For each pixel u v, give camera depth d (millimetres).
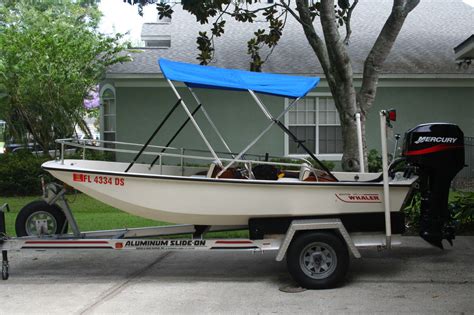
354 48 16094
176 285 6309
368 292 5922
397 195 6191
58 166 6227
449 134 6473
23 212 6801
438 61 15672
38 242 6320
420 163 6477
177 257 7684
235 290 6082
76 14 19297
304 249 6023
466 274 6566
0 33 15406
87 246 6289
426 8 18469
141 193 6066
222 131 15422
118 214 11062
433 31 17375
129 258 7656
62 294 5996
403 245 8125
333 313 5270
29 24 15688
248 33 16969
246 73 6828
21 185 13859
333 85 9383
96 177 6047
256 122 15414
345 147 9242
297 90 6352
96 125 28000
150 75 15047
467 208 8664
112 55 15500
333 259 6027
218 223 6363
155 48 16469
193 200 6066
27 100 14734
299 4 9703
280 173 7082
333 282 6016
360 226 6203
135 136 15445
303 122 15508
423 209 6723
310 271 6066
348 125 9156
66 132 15242
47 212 6840
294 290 6031
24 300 5785
